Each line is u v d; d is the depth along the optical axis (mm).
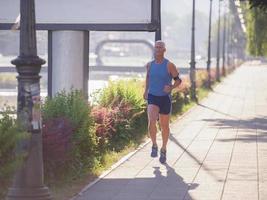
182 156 26453
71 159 21250
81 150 22797
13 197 16094
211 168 23391
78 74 30703
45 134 19797
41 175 16328
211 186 20016
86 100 25766
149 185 20281
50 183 19953
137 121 33250
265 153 27203
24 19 16094
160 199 18219
